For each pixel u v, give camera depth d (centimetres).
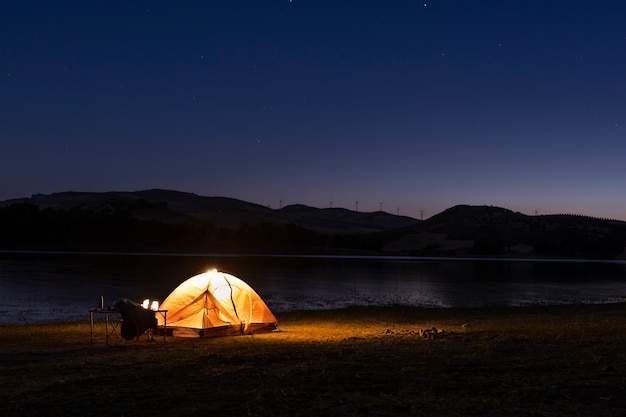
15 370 1238
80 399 962
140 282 5172
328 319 2497
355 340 1705
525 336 1688
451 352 1408
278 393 991
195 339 1791
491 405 927
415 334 1827
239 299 1955
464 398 967
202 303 1892
